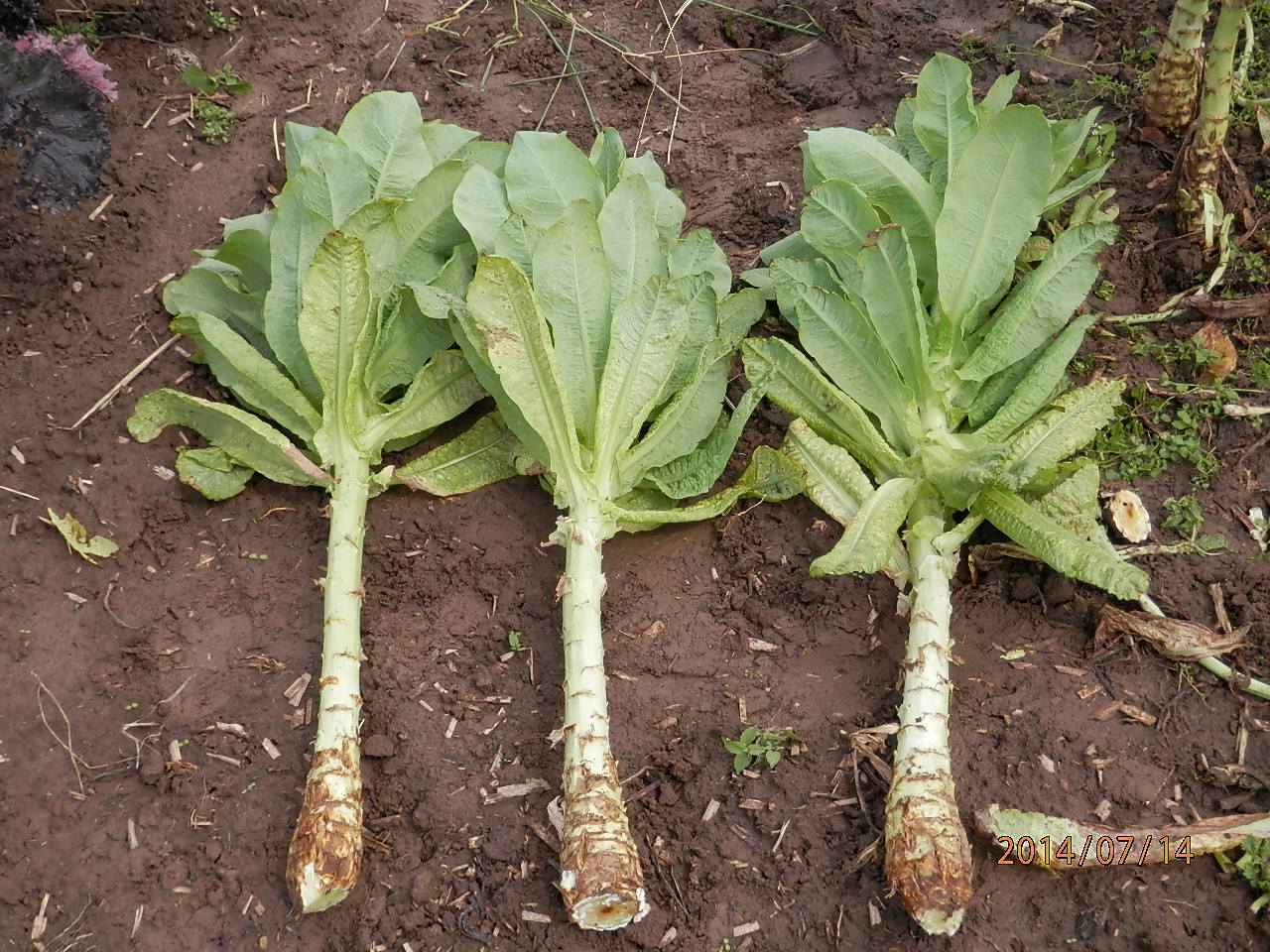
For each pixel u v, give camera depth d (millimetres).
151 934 1083
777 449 1278
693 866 1112
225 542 1269
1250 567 1223
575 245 1206
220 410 1229
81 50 1437
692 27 1676
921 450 1214
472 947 1083
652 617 1232
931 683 1132
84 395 1325
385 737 1166
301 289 1237
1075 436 1198
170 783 1142
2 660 1190
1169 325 1364
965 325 1263
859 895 1096
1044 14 1626
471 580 1255
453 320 1241
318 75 1604
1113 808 1120
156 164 1489
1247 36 1494
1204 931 1070
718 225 1474
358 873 1107
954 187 1226
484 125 1563
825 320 1240
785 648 1214
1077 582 1223
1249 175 1452
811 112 1589
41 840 1116
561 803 1134
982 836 1101
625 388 1207
